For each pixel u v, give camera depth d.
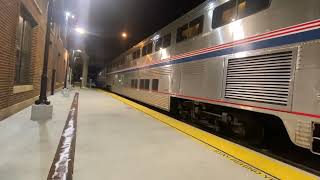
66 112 10.46
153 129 7.73
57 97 17.72
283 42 5.13
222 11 7.36
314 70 4.46
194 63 8.70
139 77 15.98
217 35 7.46
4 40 7.00
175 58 10.38
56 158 4.52
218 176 4.12
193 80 8.68
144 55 15.16
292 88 4.83
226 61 6.89
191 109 9.49
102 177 3.86
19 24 9.11
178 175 4.09
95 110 11.84
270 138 6.91
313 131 4.38
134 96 16.89
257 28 5.89
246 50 6.16
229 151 5.50
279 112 5.06
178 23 10.36
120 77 22.83
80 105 13.70
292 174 4.24
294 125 4.73
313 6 4.62
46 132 6.44
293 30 4.95
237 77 6.42
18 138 5.72
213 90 7.41
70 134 6.45
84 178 3.79
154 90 12.71
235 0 6.78
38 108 8.26
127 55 20.31
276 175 4.20
